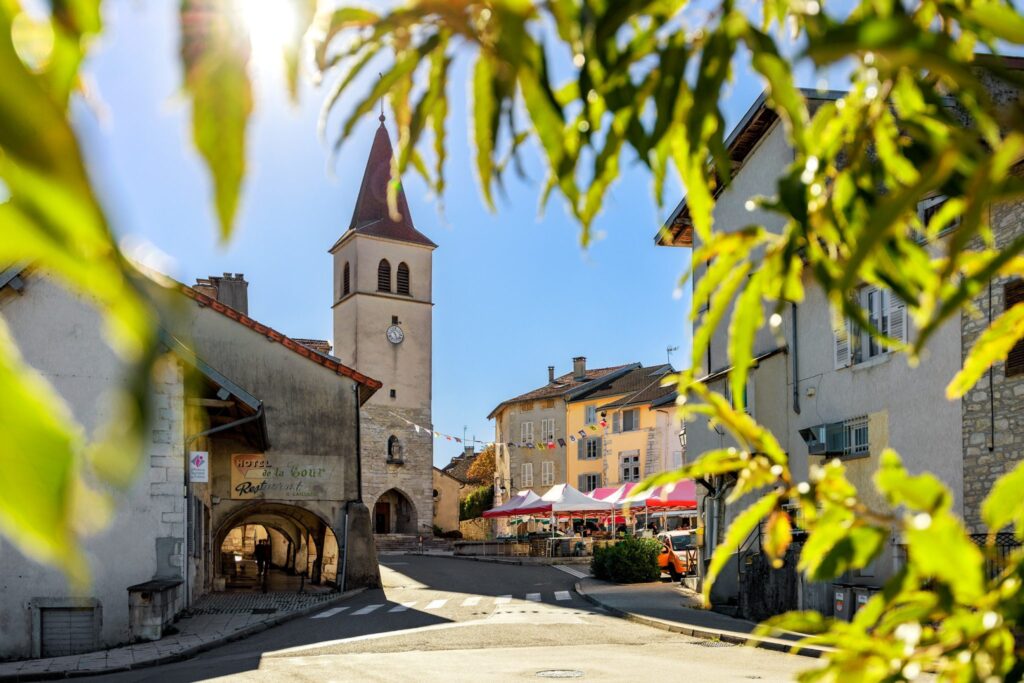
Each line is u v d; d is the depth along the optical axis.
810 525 0.94
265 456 25.44
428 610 20.39
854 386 16.91
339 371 26.36
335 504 25.92
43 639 15.52
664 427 56.09
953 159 0.64
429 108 0.77
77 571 0.35
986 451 13.73
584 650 13.65
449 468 86.25
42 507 0.34
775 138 19.44
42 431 0.34
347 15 0.64
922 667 0.82
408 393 57.72
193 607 20.56
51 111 0.36
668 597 22.19
